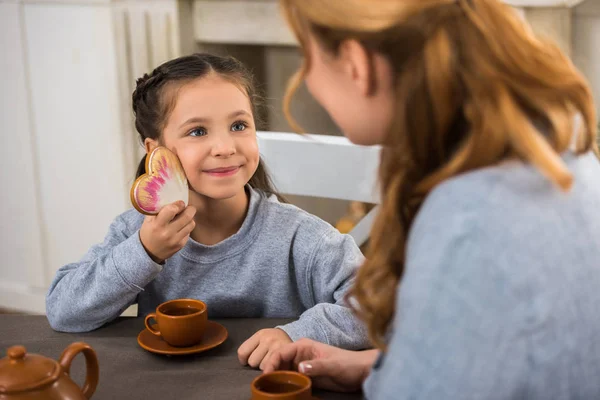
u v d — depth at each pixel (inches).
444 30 26.8
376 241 30.8
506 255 24.5
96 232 119.6
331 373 38.0
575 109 28.9
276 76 120.6
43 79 116.3
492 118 26.0
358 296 32.5
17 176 122.8
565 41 83.1
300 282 54.8
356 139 31.0
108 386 38.9
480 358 24.1
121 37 108.6
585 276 25.9
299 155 66.4
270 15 104.5
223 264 54.2
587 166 29.7
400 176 28.4
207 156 50.8
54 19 112.8
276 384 35.0
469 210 25.2
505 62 26.8
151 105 53.0
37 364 32.3
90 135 115.4
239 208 54.5
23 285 127.4
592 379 26.1
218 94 51.0
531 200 25.7
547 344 24.6
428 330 24.5
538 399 24.9
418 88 26.9
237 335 46.3
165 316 42.7
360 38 27.2
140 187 47.2
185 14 108.5
